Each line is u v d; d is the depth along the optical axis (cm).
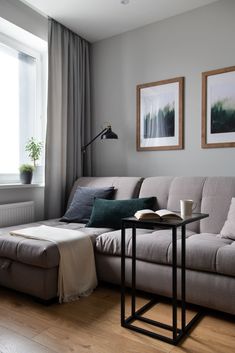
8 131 303
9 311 183
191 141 293
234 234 196
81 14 301
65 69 325
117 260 211
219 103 276
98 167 358
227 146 272
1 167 296
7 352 141
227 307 166
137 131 325
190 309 186
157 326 164
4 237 213
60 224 267
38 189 320
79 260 205
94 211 259
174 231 146
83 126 351
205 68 286
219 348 144
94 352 141
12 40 304
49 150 311
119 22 316
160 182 270
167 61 308
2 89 299
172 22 304
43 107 333
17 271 204
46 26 311
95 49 361
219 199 232
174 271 148
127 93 335
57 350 142
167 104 306
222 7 277
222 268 165
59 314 179
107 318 174
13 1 276
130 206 252
